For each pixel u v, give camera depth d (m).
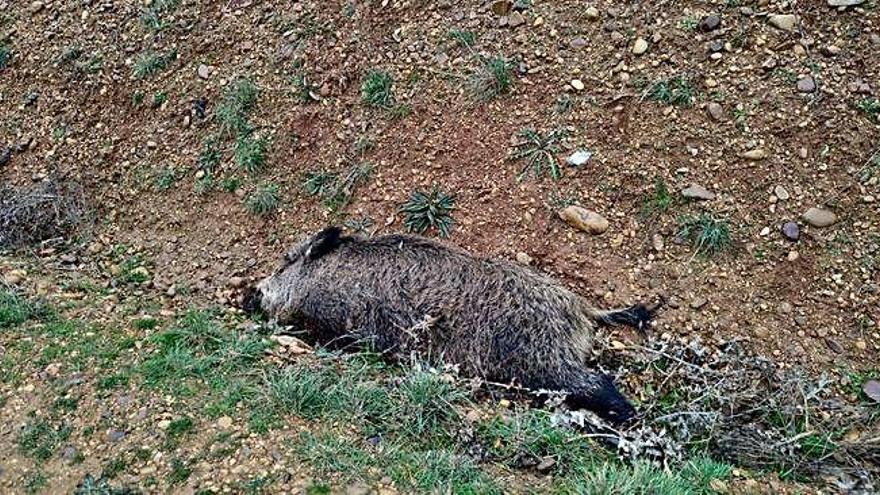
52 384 3.88
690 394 3.95
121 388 3.86
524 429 3.78
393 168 4.64
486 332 4.00
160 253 4.65
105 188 4.92
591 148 4.49
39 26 5.44
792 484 3.68
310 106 4.85
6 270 4.46
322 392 3.84
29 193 4.90
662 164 4.42
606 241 4.32
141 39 5.23
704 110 4.48
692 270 4.23
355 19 5.01
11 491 3.58
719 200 4.32
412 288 4.10
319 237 4.31
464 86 4.71
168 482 3.57
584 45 4.73
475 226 4.43
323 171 4.70
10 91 5.31
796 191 4.30
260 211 4.66
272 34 5.07
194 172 4.84
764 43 4.57
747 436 3.81
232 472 3.58
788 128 4.39
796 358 4.02
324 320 4.21
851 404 3.90
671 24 4.69
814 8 4.61
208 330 4.12
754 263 4.21
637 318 4.13
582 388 3.92
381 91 4.77
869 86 4.42
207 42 5.14
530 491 3.58
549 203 4.41
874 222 4.21
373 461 3.62
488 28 4.86
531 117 4.61
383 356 4.10
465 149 4.60
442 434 3.77
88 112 5.13
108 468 3.61
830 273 4.16
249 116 4.91
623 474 3.59
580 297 4.16
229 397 3.82
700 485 3.61
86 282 4.44
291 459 3.61
